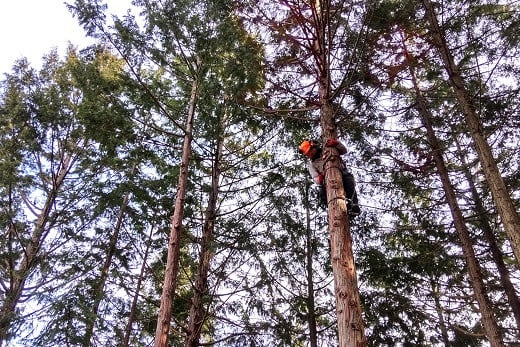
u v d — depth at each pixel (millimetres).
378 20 8078
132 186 10203
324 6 7137
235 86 8375
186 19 8680
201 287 8883
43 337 8297
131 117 8844
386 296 10180
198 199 10672
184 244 10773
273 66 8438
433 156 10523
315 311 11055
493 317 8438
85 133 9055
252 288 10047
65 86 12477
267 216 10609
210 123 8953
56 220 11359
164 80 10969
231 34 8508
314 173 6598
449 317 10922
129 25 8656
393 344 9742
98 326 9578
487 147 7891
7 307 9703
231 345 9773
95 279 10164
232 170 11250
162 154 10094
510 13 9180
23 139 11133
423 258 10148
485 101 9258
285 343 9930
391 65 8641
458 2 9664
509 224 6875
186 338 8195
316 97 8133
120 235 11766
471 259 9109
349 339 4453
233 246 9531
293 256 11234
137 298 10859
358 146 10539
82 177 11945
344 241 5242
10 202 10867
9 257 10586
